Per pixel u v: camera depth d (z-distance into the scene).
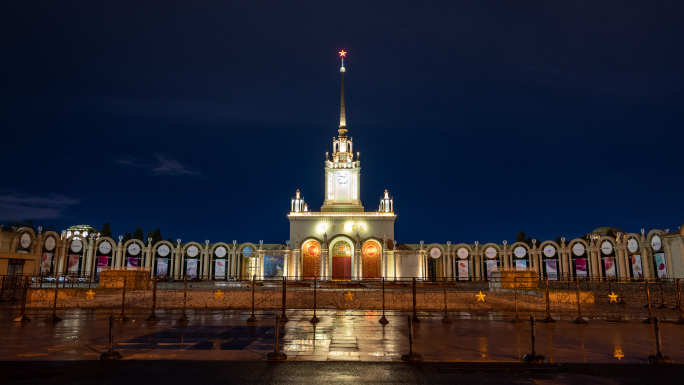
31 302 33.06
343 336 19.28
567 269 66.81
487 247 70.44
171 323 23.30
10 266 46.06
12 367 13.40
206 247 70.00
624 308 31.86
